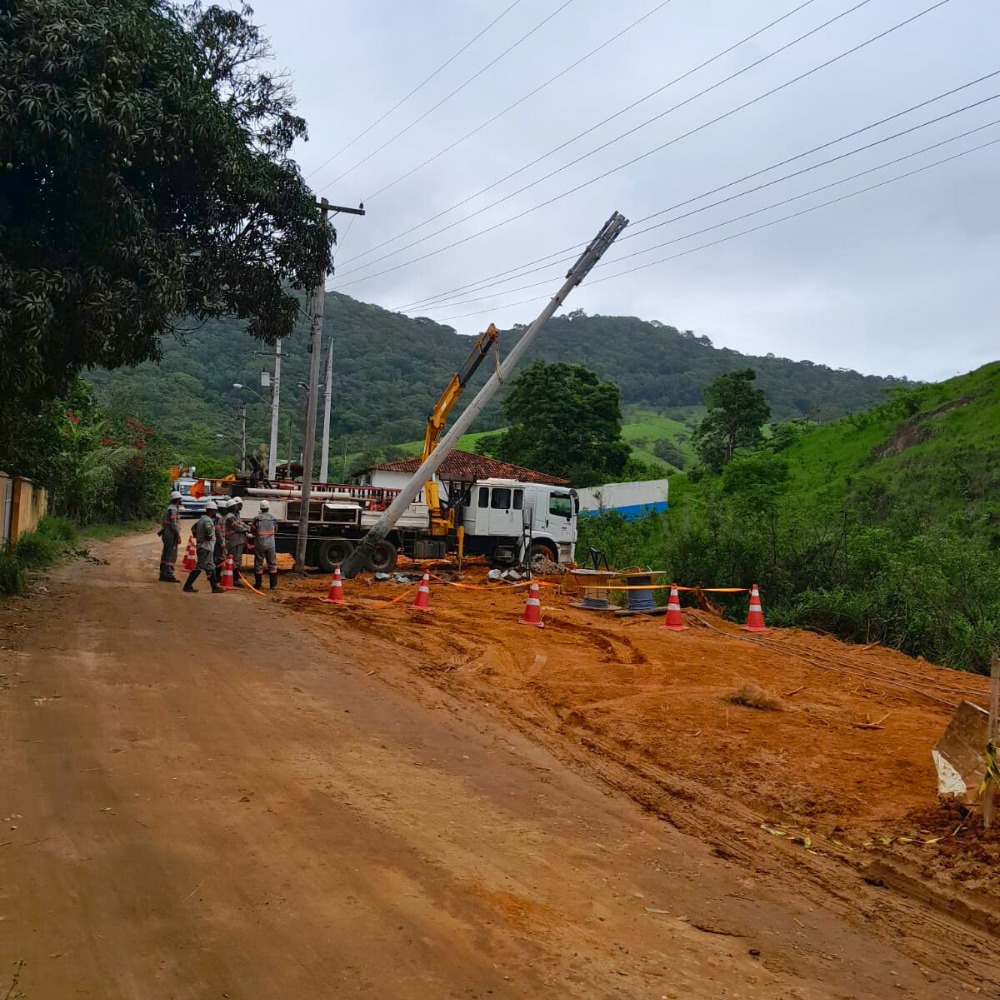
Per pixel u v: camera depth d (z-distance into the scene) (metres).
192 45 12.96
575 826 6.24
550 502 26.33
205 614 14.41
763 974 4.33
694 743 8.34
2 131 9.66
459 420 22.05
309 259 15.33
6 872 4.68
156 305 11.39
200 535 17.69
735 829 6.38
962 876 5.41
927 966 4.58
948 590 16.47
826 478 41.69
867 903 5.29
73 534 29.16
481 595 20.16
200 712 8.25
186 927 4.26
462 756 7.73
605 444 53.56
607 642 14.05
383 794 6.48
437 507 25.23
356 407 89.44
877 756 8.05
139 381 80.25
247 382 86.62
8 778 6.09
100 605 14.50
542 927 4.59
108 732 7.36
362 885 4.88
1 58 9.73
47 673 9.23
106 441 43.38
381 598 18.31
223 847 5.24
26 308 9.99
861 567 19.30
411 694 9.93
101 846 5.11
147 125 10.97
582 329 170.62
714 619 17.61
